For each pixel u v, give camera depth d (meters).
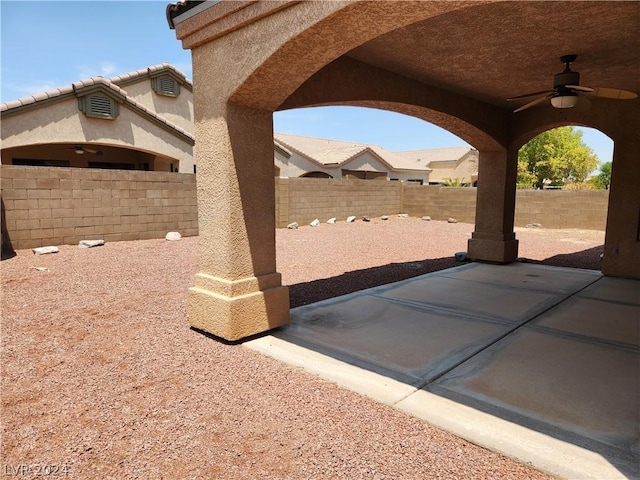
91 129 15.54
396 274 9.20
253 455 2.92
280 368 4.30
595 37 5.26
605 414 3.44
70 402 3.60
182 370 4.23
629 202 8.69
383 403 3.61
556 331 5.49
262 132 5.12
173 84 20.19
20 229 10.52
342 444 3.04
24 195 10.52
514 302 6.90
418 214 22.12
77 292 7.13
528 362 4.48
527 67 6.58
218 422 3.32
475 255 10.84
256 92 4.72
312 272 9.29
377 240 14.53
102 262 9.56
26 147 16.84
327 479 2.68
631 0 4.15
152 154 18.84
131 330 5.35
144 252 10.93
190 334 5.23
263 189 5.21
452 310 6.42
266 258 5.32
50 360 4.44
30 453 2.94
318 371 4.22
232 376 4.11
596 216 17.91
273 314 5.32
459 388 3.89
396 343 5.02
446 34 5.19
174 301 6.65
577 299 7.11
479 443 3.04
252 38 4.32
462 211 20.52
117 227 12.23
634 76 7.15
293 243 13.41
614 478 2.66
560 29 5.02
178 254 10.79
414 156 51.16
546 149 37.00
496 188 10.42
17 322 5.60
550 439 3.08
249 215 5.09
